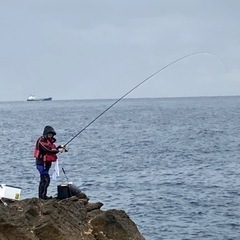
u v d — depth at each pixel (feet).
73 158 144.25
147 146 173.27
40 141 49.44
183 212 81.87
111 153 155.53
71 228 43.39
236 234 70.90
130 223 47.19
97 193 95.81
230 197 91.50
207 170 121.08
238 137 197.06
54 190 87.40
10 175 112.57
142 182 106.32
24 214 42.47
